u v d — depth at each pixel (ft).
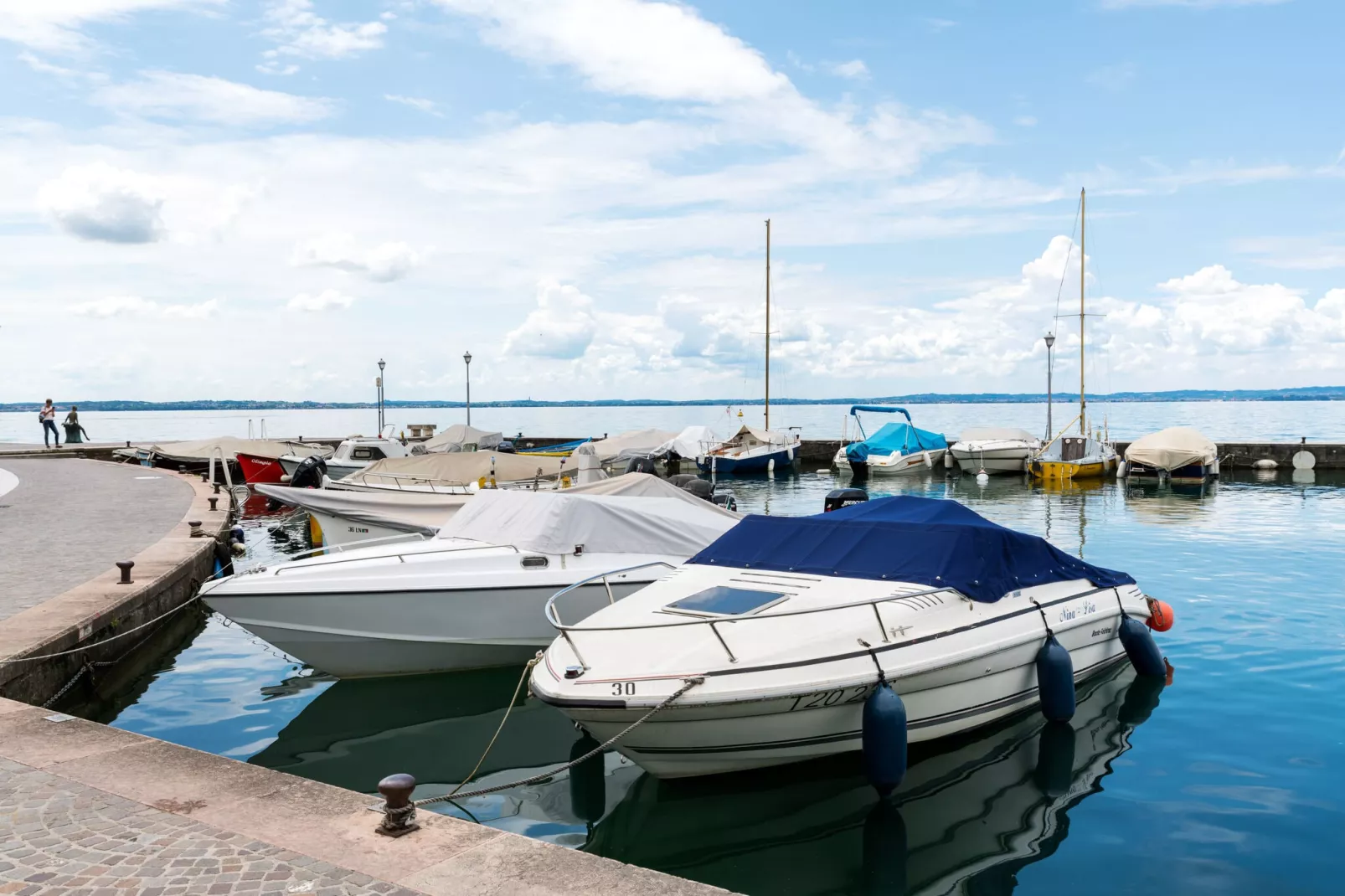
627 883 13.98
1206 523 78.95
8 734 20.49
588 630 24.81
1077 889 20.21
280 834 15.48
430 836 15.48
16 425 350.02
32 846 14.94
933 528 30.17
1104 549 64.23
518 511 39.11
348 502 55.47
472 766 28.19
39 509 68.95
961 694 27.89
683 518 40.34
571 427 371.35
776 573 30.32
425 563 35.45
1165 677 34.35
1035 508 92.02
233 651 41.68
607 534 37.96
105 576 42.42
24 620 34.04
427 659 35.76
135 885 13.64
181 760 18.94
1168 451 121.29
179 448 115.24
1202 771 26.50
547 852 14.93
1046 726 29.94
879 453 140.36
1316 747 28.14
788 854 22.12
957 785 25.75
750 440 150.82
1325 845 22.07
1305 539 68.03
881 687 24.76
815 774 26.27
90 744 19.88
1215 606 45.78
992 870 21.15
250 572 35.12
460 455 74.13
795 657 24.58
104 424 382.63
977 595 28.86
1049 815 23.90
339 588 33.55
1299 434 227.81
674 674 23.68
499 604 35.35
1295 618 43.27
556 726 31.68
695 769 25.29
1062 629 31.19
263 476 108.06
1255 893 19.92
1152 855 21.71
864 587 28.53
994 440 138.41
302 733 31.12
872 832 23.18
